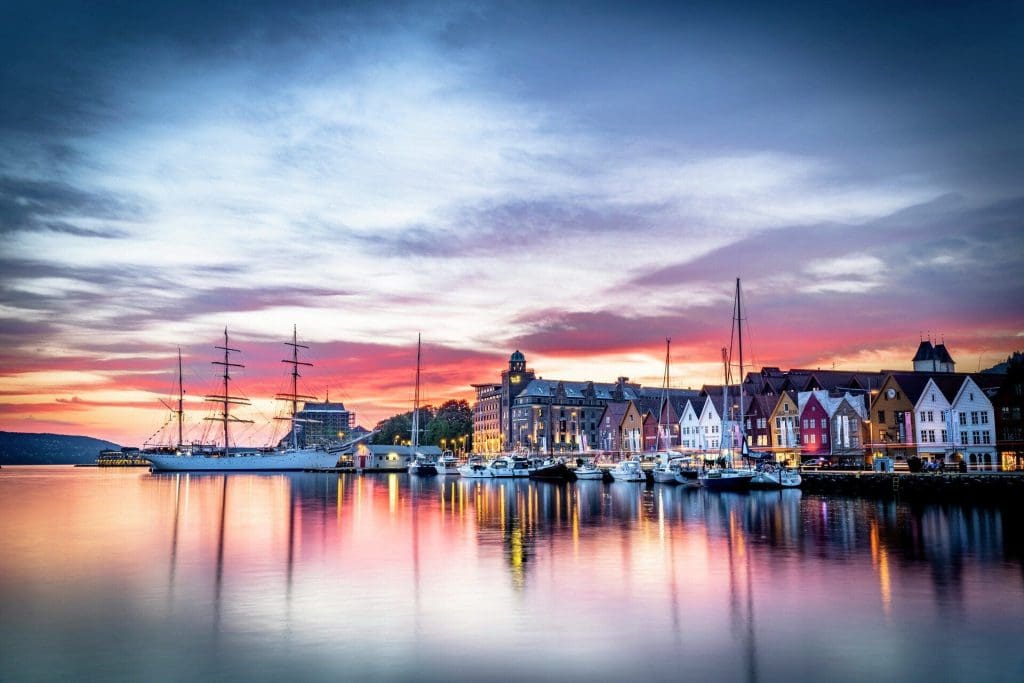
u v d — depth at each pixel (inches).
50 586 1539.1
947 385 4916.3
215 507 3533.5
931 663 1026.1
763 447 6304.1
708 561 1766.7
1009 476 3299.7
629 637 1147.3
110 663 1048.2
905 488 3585.1
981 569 1635.1
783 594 1409.9
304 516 3011.8
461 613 1291.8
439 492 4722.0
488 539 2198.6
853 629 1178.6
